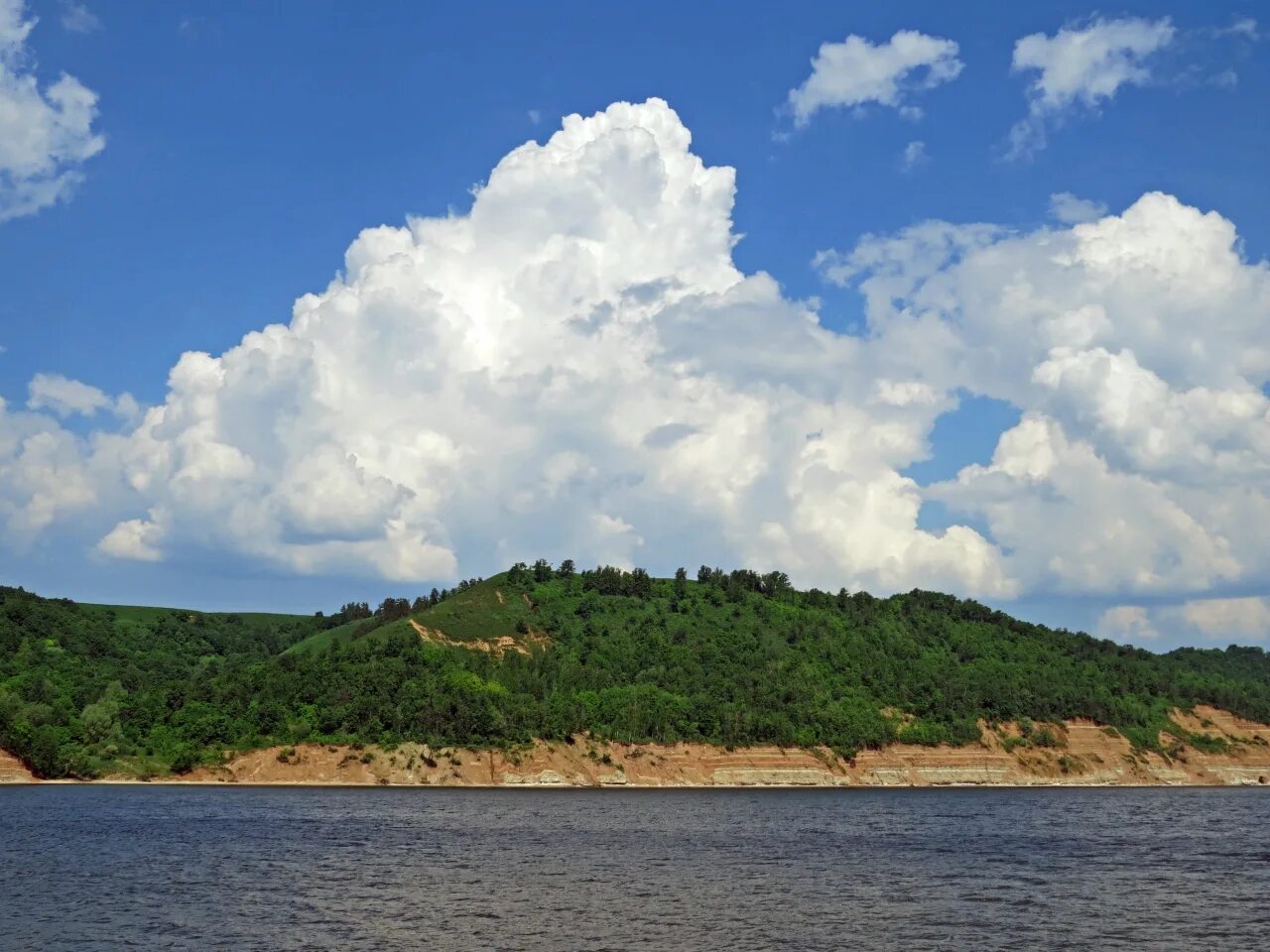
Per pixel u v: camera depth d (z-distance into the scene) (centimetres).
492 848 13438
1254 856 13875
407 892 10038
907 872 11956
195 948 7638
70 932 8094
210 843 13438
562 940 8044
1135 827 18100
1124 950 7981
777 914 9181
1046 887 10956
